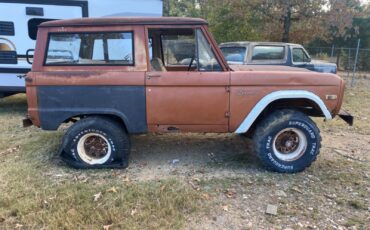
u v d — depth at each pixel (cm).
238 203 349
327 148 520
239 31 1426
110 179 403
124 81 397
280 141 421
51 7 704
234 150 502
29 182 391
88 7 707
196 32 397
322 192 374
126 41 399
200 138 556
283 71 416
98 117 423
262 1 1353
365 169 439
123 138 425
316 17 1383
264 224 315
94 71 399
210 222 318
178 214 328
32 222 313
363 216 329
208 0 1631
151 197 358
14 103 846
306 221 320
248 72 399
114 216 321
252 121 405
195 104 402
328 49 1848
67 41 400
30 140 545
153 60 452
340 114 435
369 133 607
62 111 408
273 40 1444
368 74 1706
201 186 384
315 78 404
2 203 344
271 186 385
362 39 2283
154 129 415
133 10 715
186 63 474
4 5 698
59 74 400
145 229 305
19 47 718
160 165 447
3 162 452
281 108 436
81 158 429
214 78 395
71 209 332
